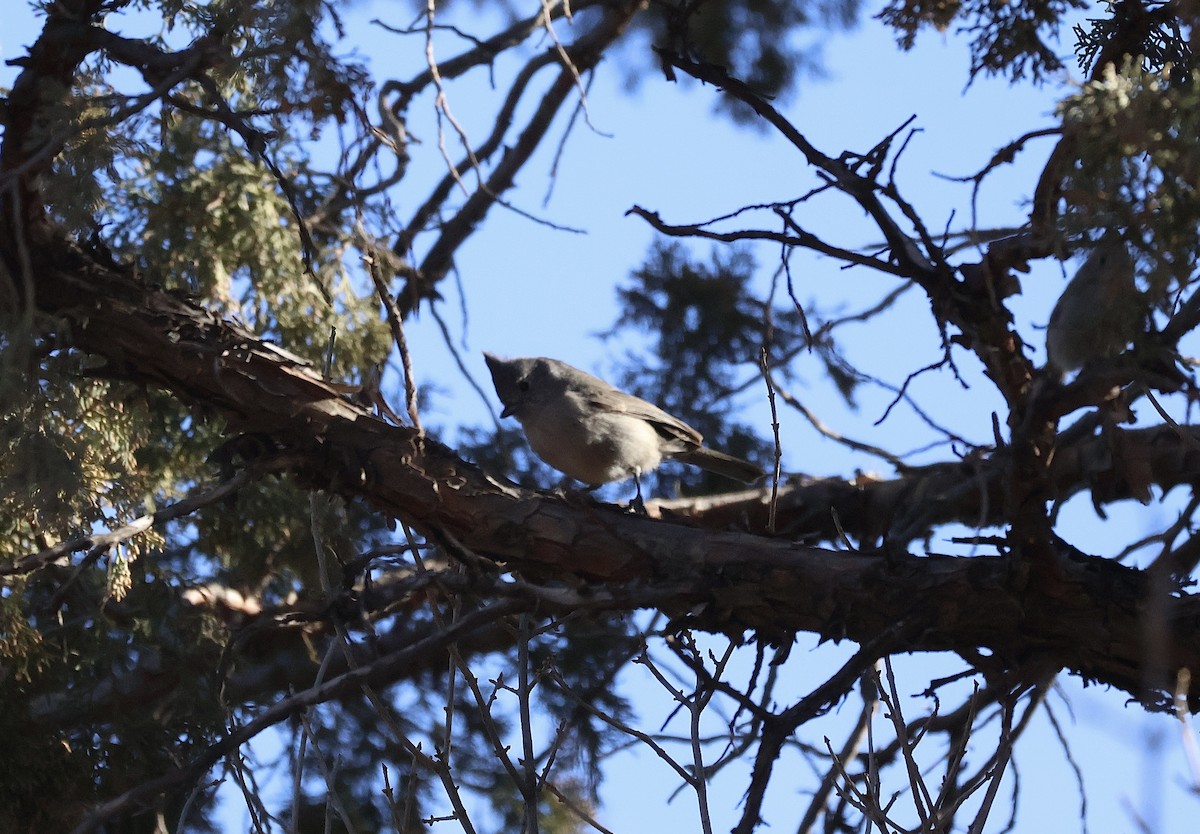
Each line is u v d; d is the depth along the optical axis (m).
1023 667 8.03
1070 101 6.47
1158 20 8.01
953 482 11.91
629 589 8.02
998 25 9.07
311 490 8.63
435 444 8.72
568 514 8.64
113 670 10.87
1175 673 7.75
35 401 8.45
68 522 8.83
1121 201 6.32
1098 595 7.78
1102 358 6.94
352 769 11.33
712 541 8.48
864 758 8.88
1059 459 11.46
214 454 8.65
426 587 8.29
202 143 11.83
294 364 8.55
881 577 8.08
